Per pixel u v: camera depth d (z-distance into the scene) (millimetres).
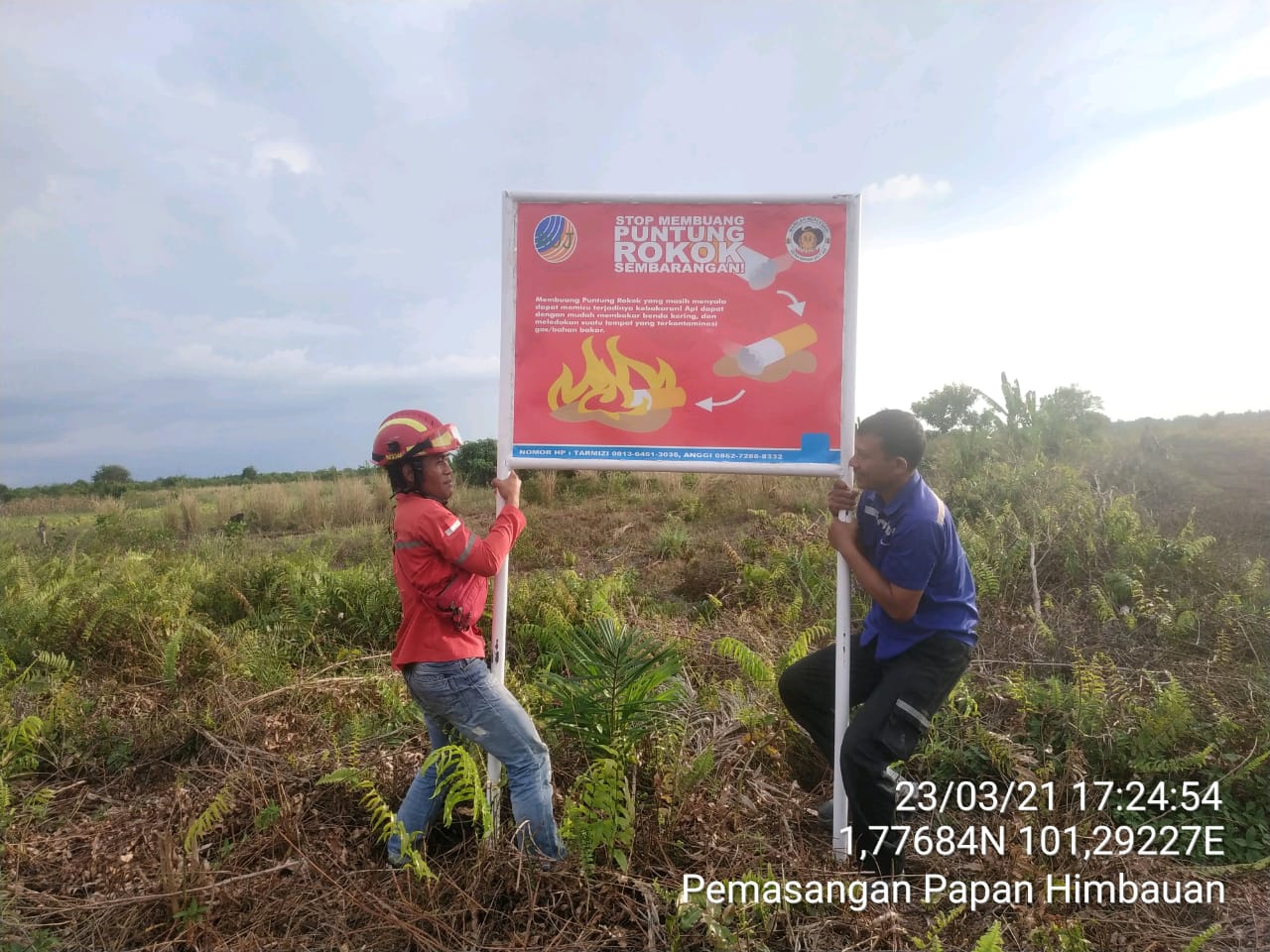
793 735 4055
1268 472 10922
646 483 15258
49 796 3676
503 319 3496
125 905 2867
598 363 3477
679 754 3516
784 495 12141
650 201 3422
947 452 11664
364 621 6516
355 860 3137
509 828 3143
